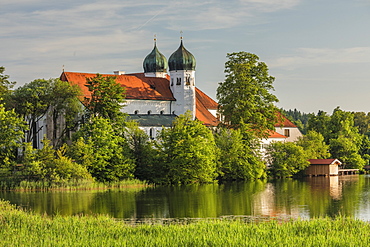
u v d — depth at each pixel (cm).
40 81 19438
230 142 19250
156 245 7294
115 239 7806
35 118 19950
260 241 7456
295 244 7344
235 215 11044
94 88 18288
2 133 16125
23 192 14738
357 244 7344
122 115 18112
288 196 14225
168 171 17688
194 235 7788
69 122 19162
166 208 12000
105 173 16650
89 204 12550
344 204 12569
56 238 7819
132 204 12600
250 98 19788
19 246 7344
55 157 16050
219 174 19175
